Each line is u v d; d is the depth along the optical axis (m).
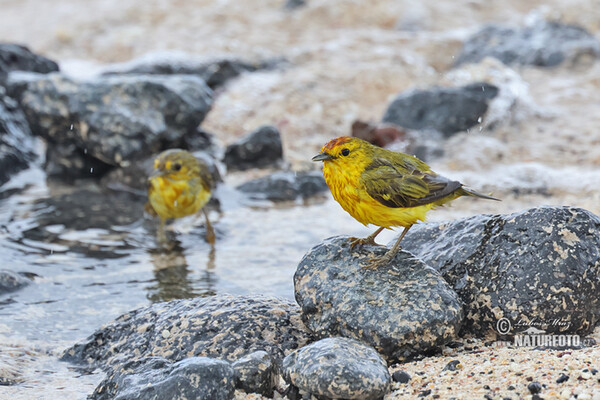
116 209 14.58
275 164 16.77
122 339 9.01
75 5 30.31
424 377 7.38
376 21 27.12
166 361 7.89
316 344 7.43
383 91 20.19
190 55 22.34
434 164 16.17
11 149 16.83
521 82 19.86
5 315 10.11
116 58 25.42
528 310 8.32
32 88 16.34
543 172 15.45
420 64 22.28
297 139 18.11
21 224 13.62
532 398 6.60
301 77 20.66
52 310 10.32
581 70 23.16
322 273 8.50
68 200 15.06
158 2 28.72
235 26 26.34
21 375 8.49
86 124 15.88
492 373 7.21
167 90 16.25
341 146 8.20
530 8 29.55
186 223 13.77
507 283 8.47
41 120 16.20
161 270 11.70
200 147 17.42
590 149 16.81
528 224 8.73
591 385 6.66
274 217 14.01
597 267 8.46
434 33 26.59
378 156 8.34
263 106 19.62
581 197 14.23
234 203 14.77
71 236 13.13
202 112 16.59
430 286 8.21
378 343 7.95
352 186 8.23
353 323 8.06
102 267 11.83
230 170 16.64
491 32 25.61
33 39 27.44
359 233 13.02
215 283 11.19
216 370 7.23
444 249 9.03
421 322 7.95
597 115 19.11
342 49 23.31
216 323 8.73
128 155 15.77
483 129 17.77
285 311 8.95
